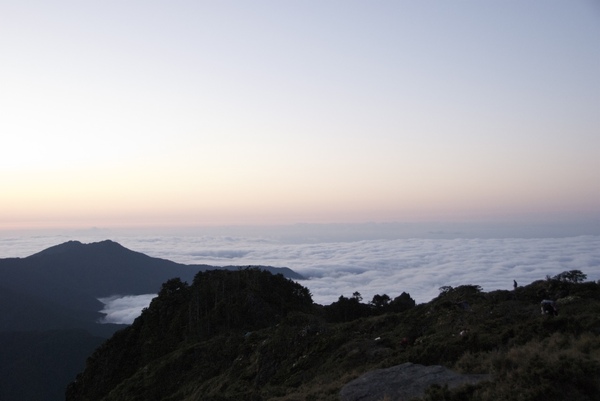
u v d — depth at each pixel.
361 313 46.19
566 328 17.50
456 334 21.25
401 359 19.36
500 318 21.84
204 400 22.58
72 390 48.94
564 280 26.83
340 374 21.38
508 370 13.96
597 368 12.07
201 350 36.38
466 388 12.98
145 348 45.88
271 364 27.75
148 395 33.75
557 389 11.54
